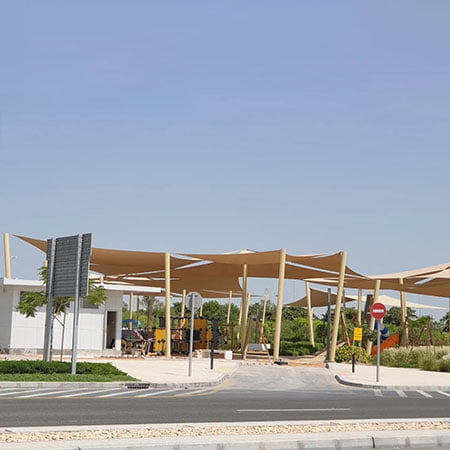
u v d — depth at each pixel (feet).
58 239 88.02
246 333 163.43
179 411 52.85
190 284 211.00
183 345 167.22
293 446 38.47
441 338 235.20
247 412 53.83
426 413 57.98
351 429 44.32
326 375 111.34
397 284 181.98
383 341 195.21
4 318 136.98
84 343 141.28
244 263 157.99
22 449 33.30
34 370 79.97
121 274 190.60
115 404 56.24
